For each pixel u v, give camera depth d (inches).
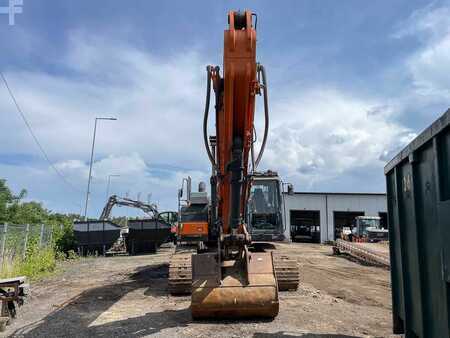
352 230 1845.5
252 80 290.5
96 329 342.0
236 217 331.6
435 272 180.1
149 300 467.2
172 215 1270.9
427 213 189.9
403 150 219.6
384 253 928.3
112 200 1673.2
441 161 170.2
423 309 193.3
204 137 342.3
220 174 336.5
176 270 480.4
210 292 341.4
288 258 508.1
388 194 264.7
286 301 443.2
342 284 622.5
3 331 340.8
